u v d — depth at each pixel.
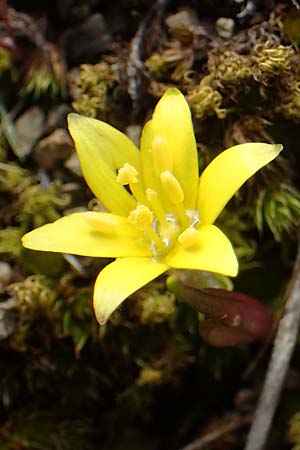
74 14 0.13
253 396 0.13
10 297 0.12
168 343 0.13
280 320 0.12
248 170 0.10
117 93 0.13
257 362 0.13
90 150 0.11
